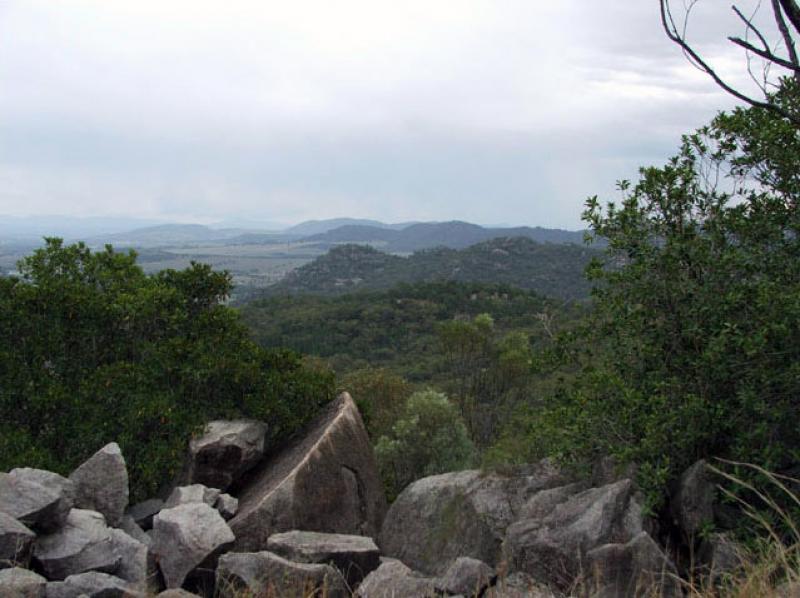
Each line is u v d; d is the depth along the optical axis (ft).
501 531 27.81
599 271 28.58
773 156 26.50
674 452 24.36
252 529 28.17
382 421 69.31
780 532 21.22
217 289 40.55
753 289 24.89
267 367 38.93
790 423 23.17
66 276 39.52
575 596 20.38
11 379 32.76
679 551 22.75
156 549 24.34
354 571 24.98
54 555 21.79
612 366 28.43
